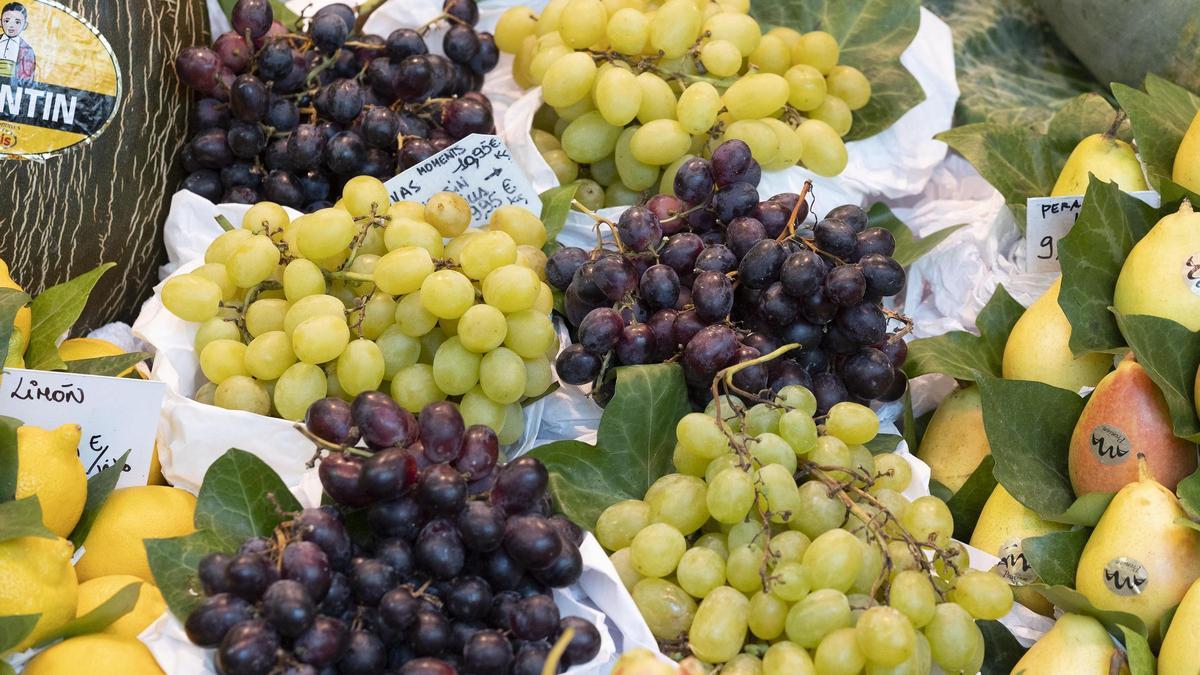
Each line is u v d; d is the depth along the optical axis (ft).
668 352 4.53
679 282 4.58
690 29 4.97
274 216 4.63
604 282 4.49
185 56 4.87
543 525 4.00
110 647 3.97
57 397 4.36
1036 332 4.74
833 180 5.13
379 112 4.87
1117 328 4.62
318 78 5.06
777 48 5.15
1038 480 4.52
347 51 5.11
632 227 4.57
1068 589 4.23
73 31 4.64
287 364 4.42
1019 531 4.50
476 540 3.97
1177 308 4.50
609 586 4.16
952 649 4.07
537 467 4.08
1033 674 4.22
